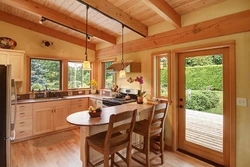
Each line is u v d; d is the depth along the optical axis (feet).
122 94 13.93
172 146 10.18
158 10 8.28
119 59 14.65
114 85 15.15
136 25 10.93
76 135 12.75
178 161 8.82
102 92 16.66
